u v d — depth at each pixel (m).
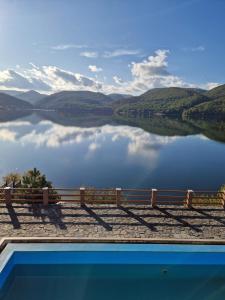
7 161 62.59
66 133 120.00
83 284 10.84
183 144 90.69
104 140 99.56
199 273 11.45
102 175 52.12
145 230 13.15
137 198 39.16
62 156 69.44
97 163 61.84
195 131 129.12
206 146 86.69
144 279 11.29
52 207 15.38
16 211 14.75
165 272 11.41
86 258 11.29
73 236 12.34
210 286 11.03
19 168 56.56
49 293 10.20
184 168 57.56
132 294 10.44
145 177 51.09
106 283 10.91
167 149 81.06
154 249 11.51
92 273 11.30
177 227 13.56
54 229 12.96
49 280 10.98
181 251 11.43
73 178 50.06
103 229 13.11
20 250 11.14
